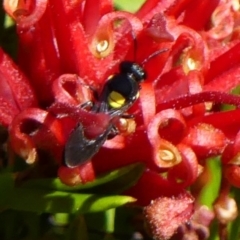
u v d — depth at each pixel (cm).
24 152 9
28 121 9
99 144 9
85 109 9
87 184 9
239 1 12
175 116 9
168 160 9
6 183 9
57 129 9
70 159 9
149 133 9
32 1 9
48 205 9
